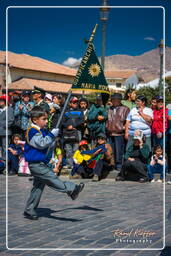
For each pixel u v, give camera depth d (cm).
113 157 943
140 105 921
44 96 1034
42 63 4678
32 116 525
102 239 428
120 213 560
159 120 934
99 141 921
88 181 891
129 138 922
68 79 4784
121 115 948
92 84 711
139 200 662
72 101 1020
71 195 518
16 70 4028
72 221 511
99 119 968
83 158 925
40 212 565
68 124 1000
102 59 1152
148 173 892
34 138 514
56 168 962
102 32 1137
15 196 688
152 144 967
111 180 911
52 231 460
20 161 980
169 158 950
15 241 418
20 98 1148
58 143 965
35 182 532
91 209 586
